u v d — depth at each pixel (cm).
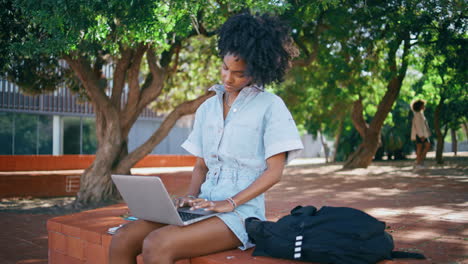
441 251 309
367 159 1538
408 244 336
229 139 244
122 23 568
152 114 3064
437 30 875
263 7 563
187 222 212
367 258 210
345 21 956
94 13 542
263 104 243
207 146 256
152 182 207
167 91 1418
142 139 3045
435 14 807
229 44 229
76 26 539
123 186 232
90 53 729
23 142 2467
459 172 1184
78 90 1298
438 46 912
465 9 776
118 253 233
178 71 1296
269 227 229
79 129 2706
